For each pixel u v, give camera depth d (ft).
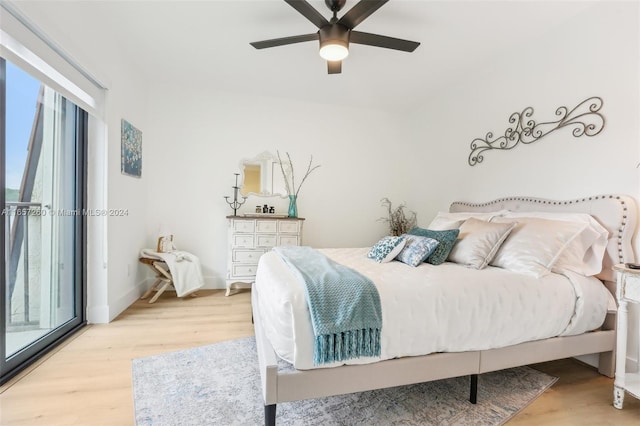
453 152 11.37
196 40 8.58
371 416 4.96
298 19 7.59
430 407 5.22
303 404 5.22
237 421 4.73
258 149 12.84
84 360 6.41
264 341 4.87
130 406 5.00
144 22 7.75
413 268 6.43
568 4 6.86
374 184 14.35
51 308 7.09
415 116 13.74
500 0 6.72
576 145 7.24
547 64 7.92
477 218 8.34
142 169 11.18
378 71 10.30
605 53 6.68
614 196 6.40
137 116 10.58
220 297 11.13
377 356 4.57
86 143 8.16
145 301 10.45
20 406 4.91
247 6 7.10
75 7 6.55
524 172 8.54
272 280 5.34
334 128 13.76
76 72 6.99
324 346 4.25
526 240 6.54
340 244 13.99
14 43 5.16
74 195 7.98
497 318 5.25
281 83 11.52
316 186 13.61
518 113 8.73
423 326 4.84
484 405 5.30
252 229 11.59
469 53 9.05
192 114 12.10
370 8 5.74
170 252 10.91
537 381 6.12
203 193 12.29
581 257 6.45
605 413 5.18
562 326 5.76
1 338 5.52
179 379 5.80
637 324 6.14
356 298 4.59
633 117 6.24
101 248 8.36
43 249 6.77
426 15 7.25
